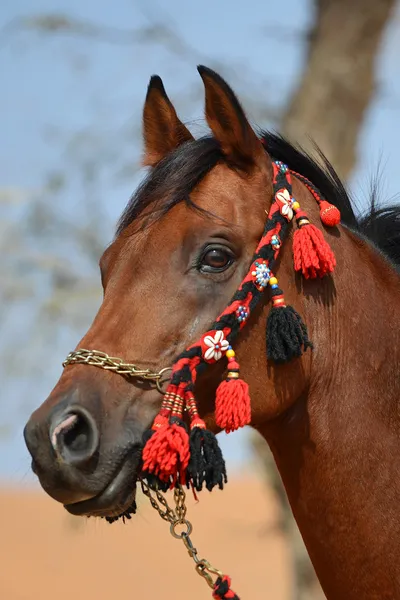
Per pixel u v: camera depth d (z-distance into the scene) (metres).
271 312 6.52
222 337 6.36
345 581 6.70
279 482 18.03
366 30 19.45
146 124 7.66
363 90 19.45
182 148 6.96
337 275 6.92
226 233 6.50
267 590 32.00
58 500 6.14
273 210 6.68
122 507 6.22
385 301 7.05
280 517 18.48
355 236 7.31
